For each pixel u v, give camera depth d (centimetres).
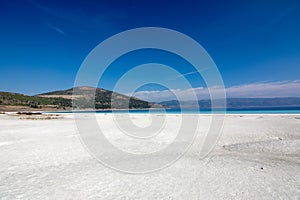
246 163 870
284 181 659
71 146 1260
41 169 814
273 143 1248
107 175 743
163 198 554
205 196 564
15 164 881
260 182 655
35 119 3641
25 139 1516
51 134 1767
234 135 1591
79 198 557
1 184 657
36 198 557
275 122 2495
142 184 659
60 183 666
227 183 653
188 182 669
